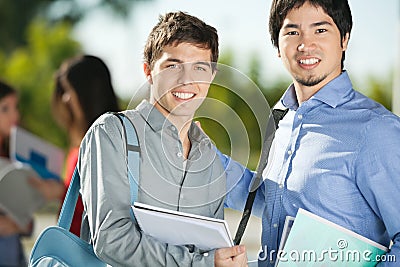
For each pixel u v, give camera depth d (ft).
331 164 9.07
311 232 8.82
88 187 8.57
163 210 8.30
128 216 8.51
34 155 14.01
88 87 11.99
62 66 12.53
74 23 62.44
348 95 9.45
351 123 9.13
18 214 13.46
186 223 8.32
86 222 9.06
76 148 11.97
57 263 8.76
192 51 8.60
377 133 8.93
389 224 8.96
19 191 13.52
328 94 9.37
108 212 8.40
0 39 61.72
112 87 12.31
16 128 14.25
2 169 13.51
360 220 9.10
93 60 12.18
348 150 9.02
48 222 35.12
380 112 9.10
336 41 9.32
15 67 56.54
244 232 9.38
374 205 9.03
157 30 8.78
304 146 9.30
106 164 8.48
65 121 12.13
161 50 8.66
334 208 9.06
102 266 8.78
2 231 13.43
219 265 8.43
